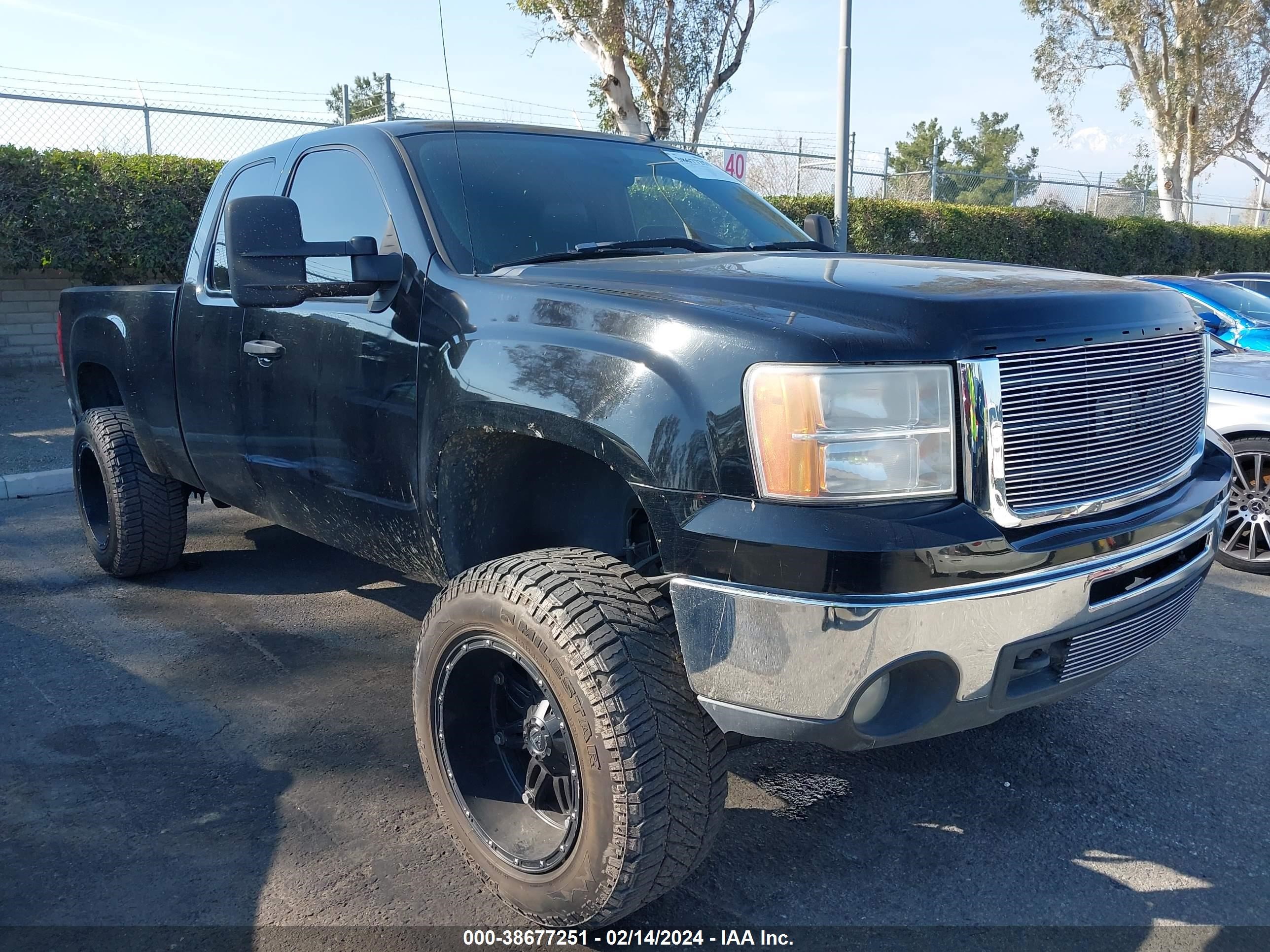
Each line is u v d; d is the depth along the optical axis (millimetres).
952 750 3338
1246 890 2604
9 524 6168
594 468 2783
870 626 1945
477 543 2785
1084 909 2525
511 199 3162
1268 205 31750
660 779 2115
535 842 2410
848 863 2715
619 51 14070
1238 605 4820
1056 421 2176
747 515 2016
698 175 3809
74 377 4957
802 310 2170
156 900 2518
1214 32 28312
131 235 9992
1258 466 5305
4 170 9367
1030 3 29812
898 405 2031
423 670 2527
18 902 2498
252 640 4246
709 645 2072
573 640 2143
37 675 3877
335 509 3293
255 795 3025
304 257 2783
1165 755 3309
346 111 11477
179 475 4363
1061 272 2686
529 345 2443
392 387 2885
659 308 2266
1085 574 2180
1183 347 2578
